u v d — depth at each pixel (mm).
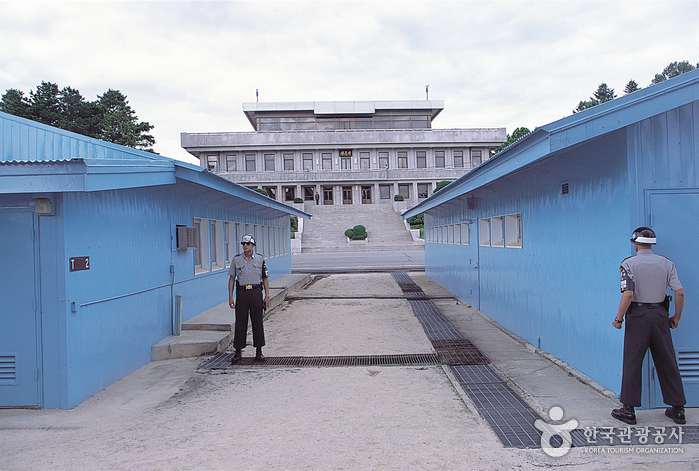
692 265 4785
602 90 65062
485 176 7664
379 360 6914
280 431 4391
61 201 5102
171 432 4438
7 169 4727
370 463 3697
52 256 5148
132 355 6578
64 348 5148
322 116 58844
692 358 4781
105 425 4664
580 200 5824
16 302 5199
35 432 4520
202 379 6160
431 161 56594
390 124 59094
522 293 8039
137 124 46125
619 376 5012
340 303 12656
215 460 3811
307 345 7992
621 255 4922
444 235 15750
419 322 9758
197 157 57656
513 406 4898
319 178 55281
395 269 22781
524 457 3766
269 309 11445
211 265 10125
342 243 41750
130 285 6551
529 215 7645
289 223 20656
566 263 6262
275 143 54906
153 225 7324
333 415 4770
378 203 56125
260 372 6414
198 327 8266
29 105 43219
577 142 4672
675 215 4777
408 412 4801
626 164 4812
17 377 5191
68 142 6098
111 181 5219
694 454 3777
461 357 6938
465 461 3707
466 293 12422
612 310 5117
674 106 4629
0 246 5191
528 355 6988
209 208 10062
